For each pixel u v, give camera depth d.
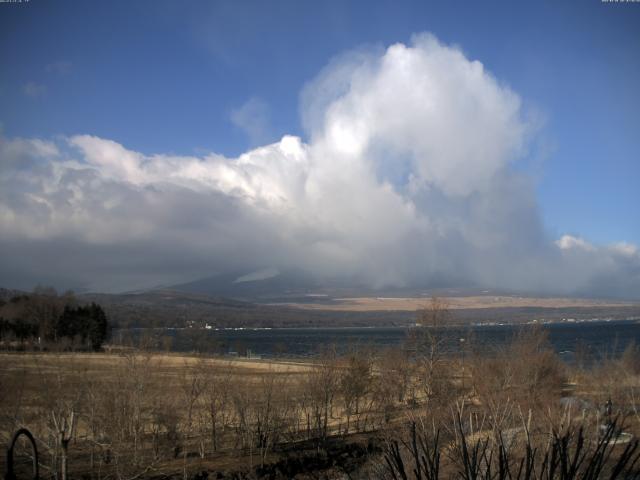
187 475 34.56
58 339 93.25
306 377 55.47
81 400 34.62
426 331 56.12
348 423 48.69
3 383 33.16
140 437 36.56
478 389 44.81
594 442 20.53
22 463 33.69
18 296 125.25
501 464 9.12
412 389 51.22
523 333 63.69
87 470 32.94
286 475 37.47
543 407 31.34
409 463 15.92
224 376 47.88
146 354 46.41
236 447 41.03
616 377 44.94
